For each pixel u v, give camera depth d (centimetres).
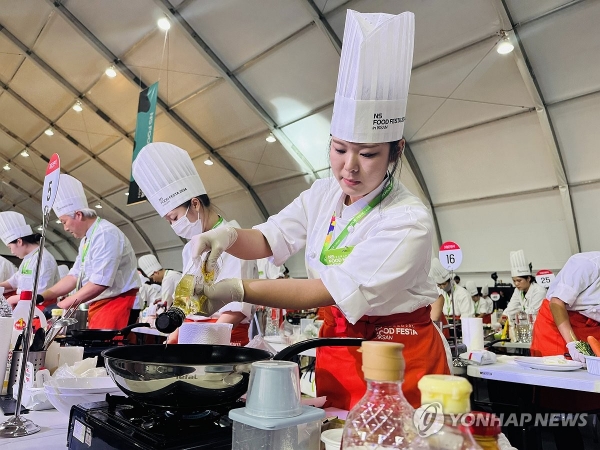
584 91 619
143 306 598
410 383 92
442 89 691
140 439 63
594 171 695
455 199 866
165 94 909
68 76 932
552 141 682
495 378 177
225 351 87
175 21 711
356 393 93
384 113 89
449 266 210
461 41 610
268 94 820
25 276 334
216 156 1059
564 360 187
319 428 61
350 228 103
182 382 65
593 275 244
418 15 593
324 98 772
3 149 1362
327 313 109
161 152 188
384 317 98
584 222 744
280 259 121
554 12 546
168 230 1455
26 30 822
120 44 809
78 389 99
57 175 118
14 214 366
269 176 1060
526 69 611
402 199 101
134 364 67
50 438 91
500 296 759
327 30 651
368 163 92
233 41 734
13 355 132
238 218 1240
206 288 82
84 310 243
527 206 793
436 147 806
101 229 264
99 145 1177
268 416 55
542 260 804
